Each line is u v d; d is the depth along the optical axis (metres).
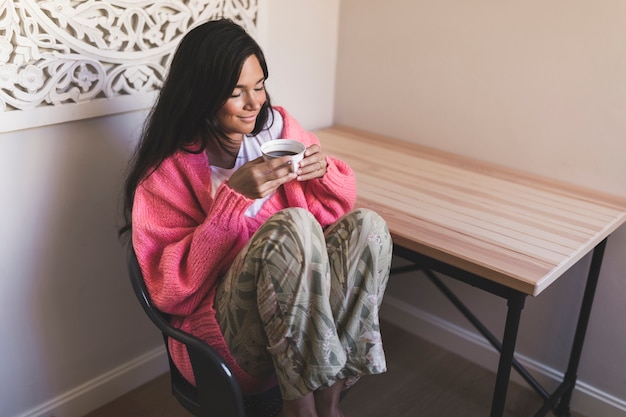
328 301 1.18
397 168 1.85
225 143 1.41
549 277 1.24
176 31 1.66
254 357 1.26
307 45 2.09
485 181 1.78
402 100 2.10
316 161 1.34
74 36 1.46
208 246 1.26
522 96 1.82
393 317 2.33
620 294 1.76
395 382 2.02
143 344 1.95
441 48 1.95
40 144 1.49
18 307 1.59
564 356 1.93
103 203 1.67
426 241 1.36
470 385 2.02
